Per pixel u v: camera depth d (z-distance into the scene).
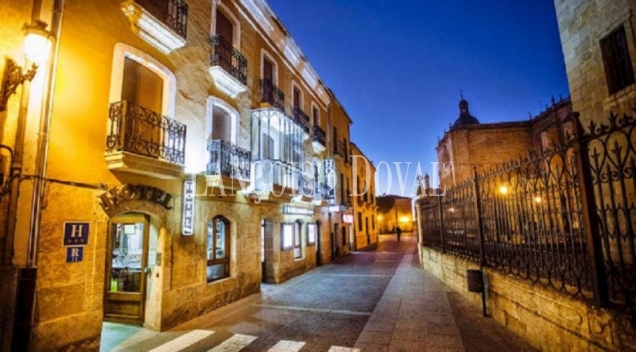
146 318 7.13
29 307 4.65
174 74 7.91
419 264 16.08
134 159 6.12
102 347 6.00
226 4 10.41
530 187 5.51
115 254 7.99
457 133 28.86
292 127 13.33
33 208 4.88
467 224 8.95
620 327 3.56
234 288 9.55
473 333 6.10
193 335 6.62
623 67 7.68
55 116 5.34
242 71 10.74
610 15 7.83
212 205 8.90
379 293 9.97
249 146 11.05
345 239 24.00
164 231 7.26
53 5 5.36
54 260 5.19
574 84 9.09
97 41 6.12
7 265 4.63
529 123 27.33
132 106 6.39
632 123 3.70
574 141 4.38
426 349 5.50
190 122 8.34
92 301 5.68
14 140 4.86
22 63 5.00
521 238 5.80
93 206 5.80
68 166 5.47
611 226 7.52
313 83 17.89
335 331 6.62
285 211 13.34
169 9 7.93
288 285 11.90
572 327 4.30
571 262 4.79
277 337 6.40
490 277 6.98
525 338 5.56
